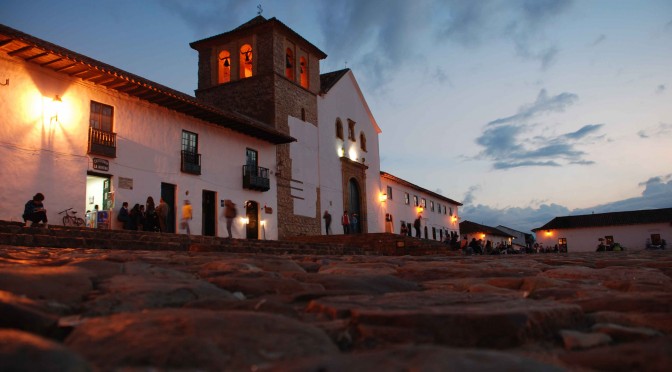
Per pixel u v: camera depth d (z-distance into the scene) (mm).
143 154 19719
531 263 7598
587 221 56781
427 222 47281
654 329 2316
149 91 18938
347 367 1501
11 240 9352
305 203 28766
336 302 2756
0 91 15516
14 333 1467
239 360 1683
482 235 60969
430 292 3309
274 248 15930
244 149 25000
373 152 37938
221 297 3100
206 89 29078
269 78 27453
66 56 15758
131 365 1611
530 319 2262
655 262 7652
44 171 16344
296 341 1894
